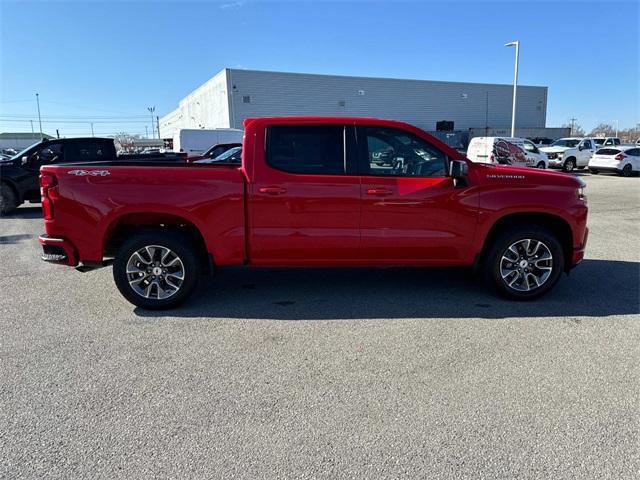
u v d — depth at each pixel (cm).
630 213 1162
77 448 262
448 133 4659
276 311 477
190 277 470
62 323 446
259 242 462
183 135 2428
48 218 454
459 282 578
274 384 332
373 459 253
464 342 402
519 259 499
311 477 239
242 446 264
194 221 454
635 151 2381
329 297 520
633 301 509
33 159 1201
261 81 4134
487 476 240
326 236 465
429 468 246
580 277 602
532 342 402
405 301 507
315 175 460
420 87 4881
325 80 4397
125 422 286
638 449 262
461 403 307
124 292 470
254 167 458
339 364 362
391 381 336
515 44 3197
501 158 2262
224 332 423
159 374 346
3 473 241
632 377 343
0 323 445
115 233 481
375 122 471
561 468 246
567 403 308
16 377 341
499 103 5356
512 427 282
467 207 476
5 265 671
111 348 391
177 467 247
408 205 468
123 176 447
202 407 303
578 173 2597
